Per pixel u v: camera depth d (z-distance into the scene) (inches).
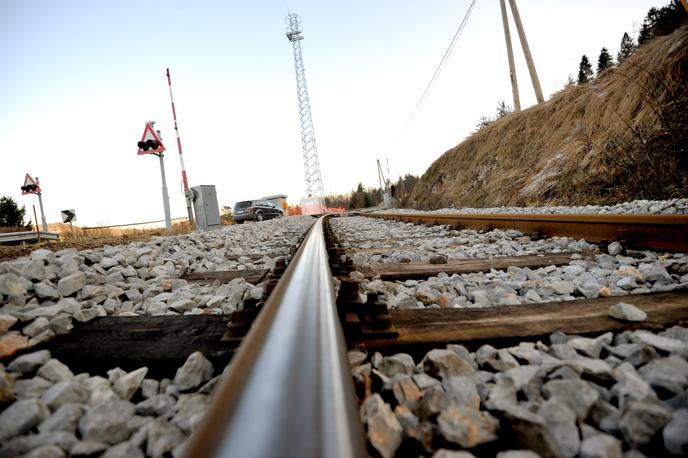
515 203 438.3
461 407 35.6
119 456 33.6
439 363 45.1
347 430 21.4
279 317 35.3
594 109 386.6
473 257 138.2
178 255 151.1
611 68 438.6
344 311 57.2
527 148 529.0
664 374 39.2
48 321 65.6
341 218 684.7
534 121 544.1
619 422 33.4
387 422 33.2
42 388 46.3
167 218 354.3
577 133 403.5
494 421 34.6
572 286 81.9
